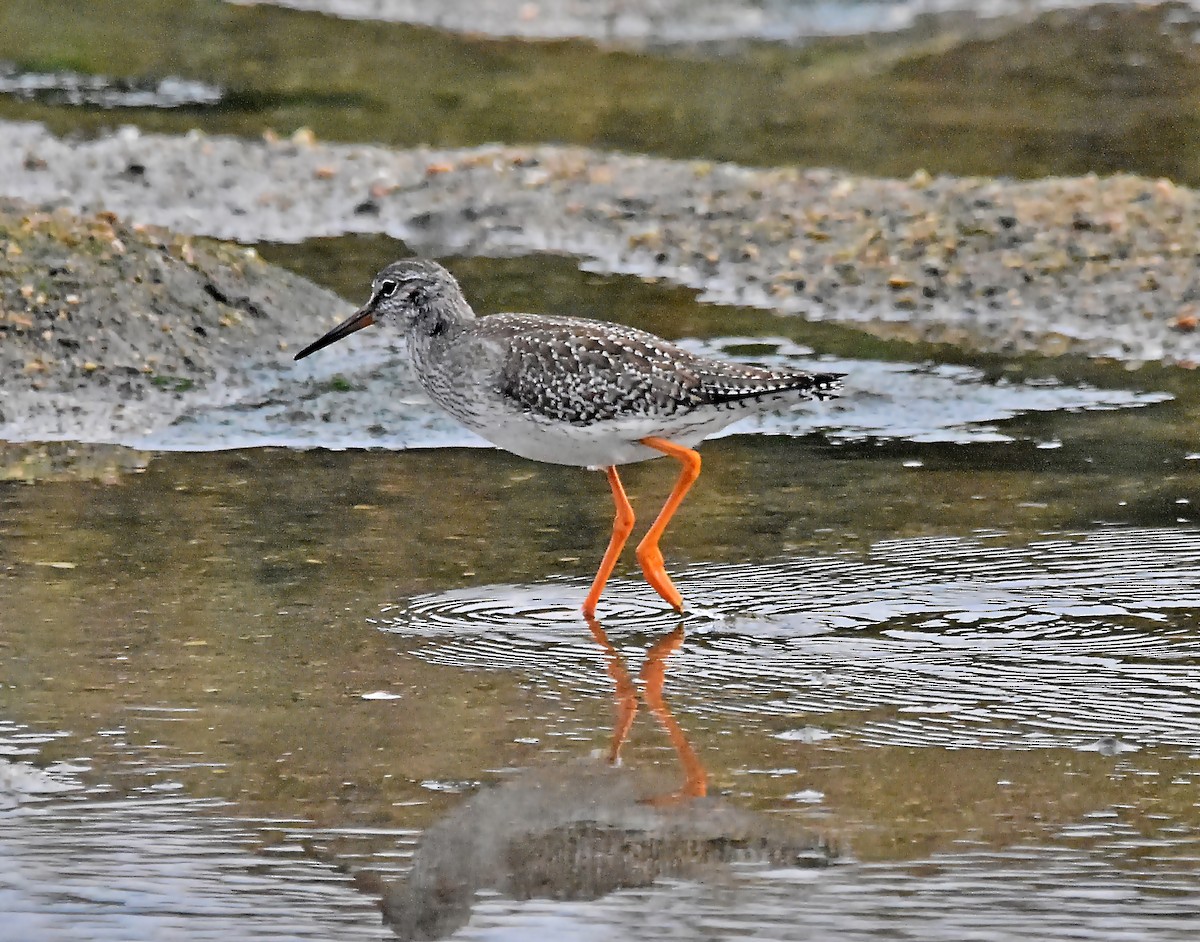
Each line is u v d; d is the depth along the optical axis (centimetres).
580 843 834
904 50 2997
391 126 2505
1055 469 1431
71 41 2839
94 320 1619
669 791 888
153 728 953
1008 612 1138
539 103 2653
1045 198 2061
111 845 826
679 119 2584
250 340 1658
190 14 3014
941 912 768
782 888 791
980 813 862
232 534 1273
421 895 784
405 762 918
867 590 1177
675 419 1150
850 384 1639
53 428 1496
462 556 1241
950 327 1803
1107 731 959
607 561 1158
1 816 851
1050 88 2722
